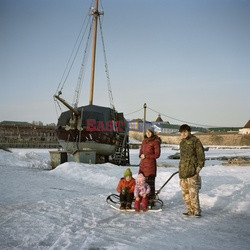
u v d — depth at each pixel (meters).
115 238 4.14
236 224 5.18
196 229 4.80
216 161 30.84
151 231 4.61
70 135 26.89
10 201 7.12
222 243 4.04
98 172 14.29
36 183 10.98
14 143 67.06
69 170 14.95
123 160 28.00
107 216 5.72
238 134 107.12
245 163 20.61
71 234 4.28
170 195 8.48
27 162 23.50
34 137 80.56
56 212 5.81
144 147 6.91
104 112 26.67
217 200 7.12
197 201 5.80
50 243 3.87
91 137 26.02
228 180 11.27
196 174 5.80
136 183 6.38
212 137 112.31
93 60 38.56
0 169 16.47
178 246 3.84
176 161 31.98
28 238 4.06
